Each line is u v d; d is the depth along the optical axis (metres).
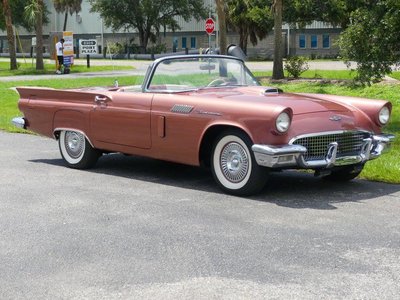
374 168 7.45
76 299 3.76
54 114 8.04
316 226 5.21
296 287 3.89
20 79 26.33
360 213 5.63
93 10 63.22
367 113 6.65
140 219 5.52
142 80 7.30
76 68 34.62
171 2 60.78
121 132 7.25
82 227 5.28
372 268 4.21
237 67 7.61
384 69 11.82
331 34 56.78
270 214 5.62
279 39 23.09
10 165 8.27
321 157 6.18
